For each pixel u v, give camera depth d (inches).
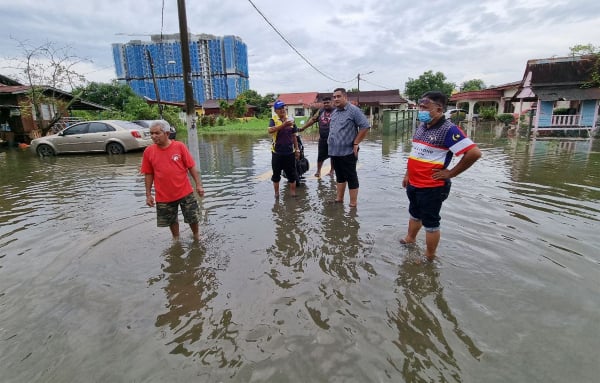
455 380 82.5
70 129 518.3
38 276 135.1
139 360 90.7
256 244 163.0
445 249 152.1
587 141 617.6
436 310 109.6
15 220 205.6
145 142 531.8
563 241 158.9
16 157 508.1
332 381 82.8
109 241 168.7
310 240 166.4
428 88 2048.5
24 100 687.1
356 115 207.6
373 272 134.3
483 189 256.1
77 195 263.7
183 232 180.2
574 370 84.3
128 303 116.4
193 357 91.6
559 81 761.0
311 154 489.4
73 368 88.1
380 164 380.8
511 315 106.2
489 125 1147.3
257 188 275.9
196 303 116.0
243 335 99.9
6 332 102.4
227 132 1077.8
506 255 145.5
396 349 93.2
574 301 112.6
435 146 134.0
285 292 121.6
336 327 102.6
